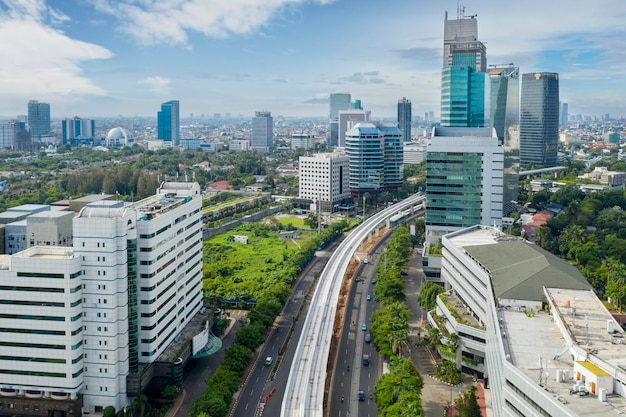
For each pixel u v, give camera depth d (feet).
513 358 583.58
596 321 647.97
